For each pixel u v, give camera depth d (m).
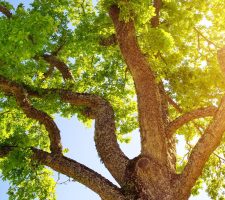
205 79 13.31
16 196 11.62
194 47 15.92
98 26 13.74
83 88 15.89
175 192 9.18
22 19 8.81
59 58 14.78
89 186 9.64
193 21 14.10
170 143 10.63
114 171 9.88
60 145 10.76
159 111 10.30
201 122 15.69
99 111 11.27
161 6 14.27
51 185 12.73
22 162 10.09
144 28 12.73
